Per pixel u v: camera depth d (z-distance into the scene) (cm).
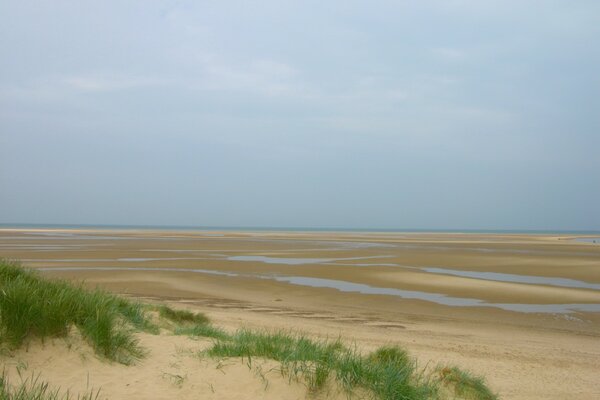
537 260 3950
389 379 576
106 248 4641
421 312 1794
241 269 2980
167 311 1144
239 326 1240
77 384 527
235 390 541
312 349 654
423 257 4119
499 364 1012
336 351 693
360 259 3819
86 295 745
